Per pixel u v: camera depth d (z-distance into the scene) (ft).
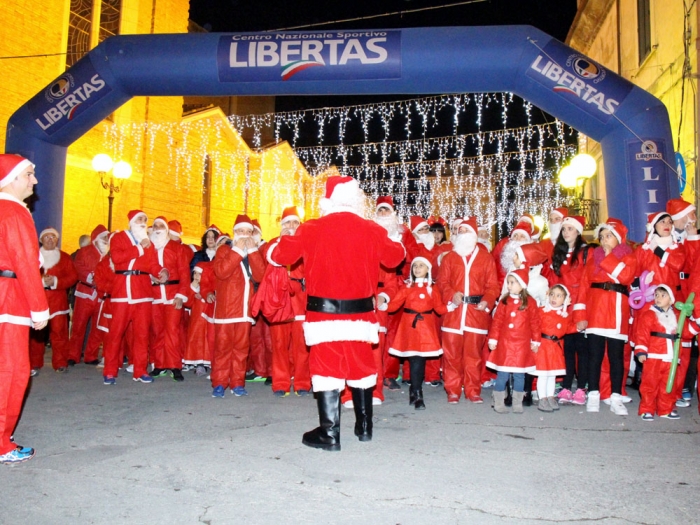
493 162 103.50
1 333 14.87
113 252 25.54
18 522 11.55
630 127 29.50
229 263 22.56
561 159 84.12
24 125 34.32
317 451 16.25
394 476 14.28
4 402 14.90
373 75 31.42
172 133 71.31
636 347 20.97
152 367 31.65
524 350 21.13
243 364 23.93
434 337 22.20
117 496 12.92
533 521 11.78
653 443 17.42
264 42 31.68
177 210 72.84
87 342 31.65
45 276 27.35
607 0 57.06
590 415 21.11
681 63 38.78
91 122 34.60
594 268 22.02
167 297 27.02
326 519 11.78
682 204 22.57
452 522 11.68
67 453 15.96
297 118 70.69
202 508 12.28
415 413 21.22
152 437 17.56
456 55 30.60
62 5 56.03
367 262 16.58
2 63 50.60
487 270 22.90
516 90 31.81
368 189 102.22
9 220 14.82
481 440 17.61
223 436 17.69
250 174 89.04
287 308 20.94
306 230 16.76
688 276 22.31
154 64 32.30
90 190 60.44
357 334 16.22
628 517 12.03
